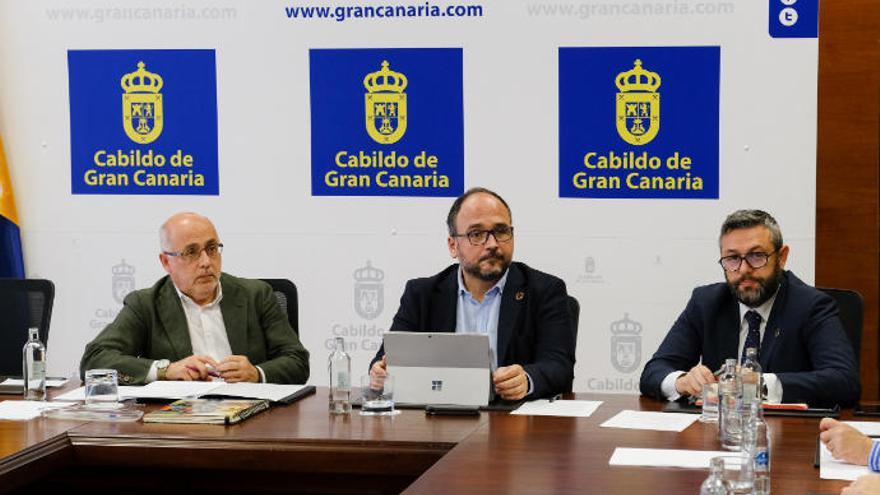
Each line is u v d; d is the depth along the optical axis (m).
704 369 3.75
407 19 5.60
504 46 5.54
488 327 4.18
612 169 5.50
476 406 3.73
